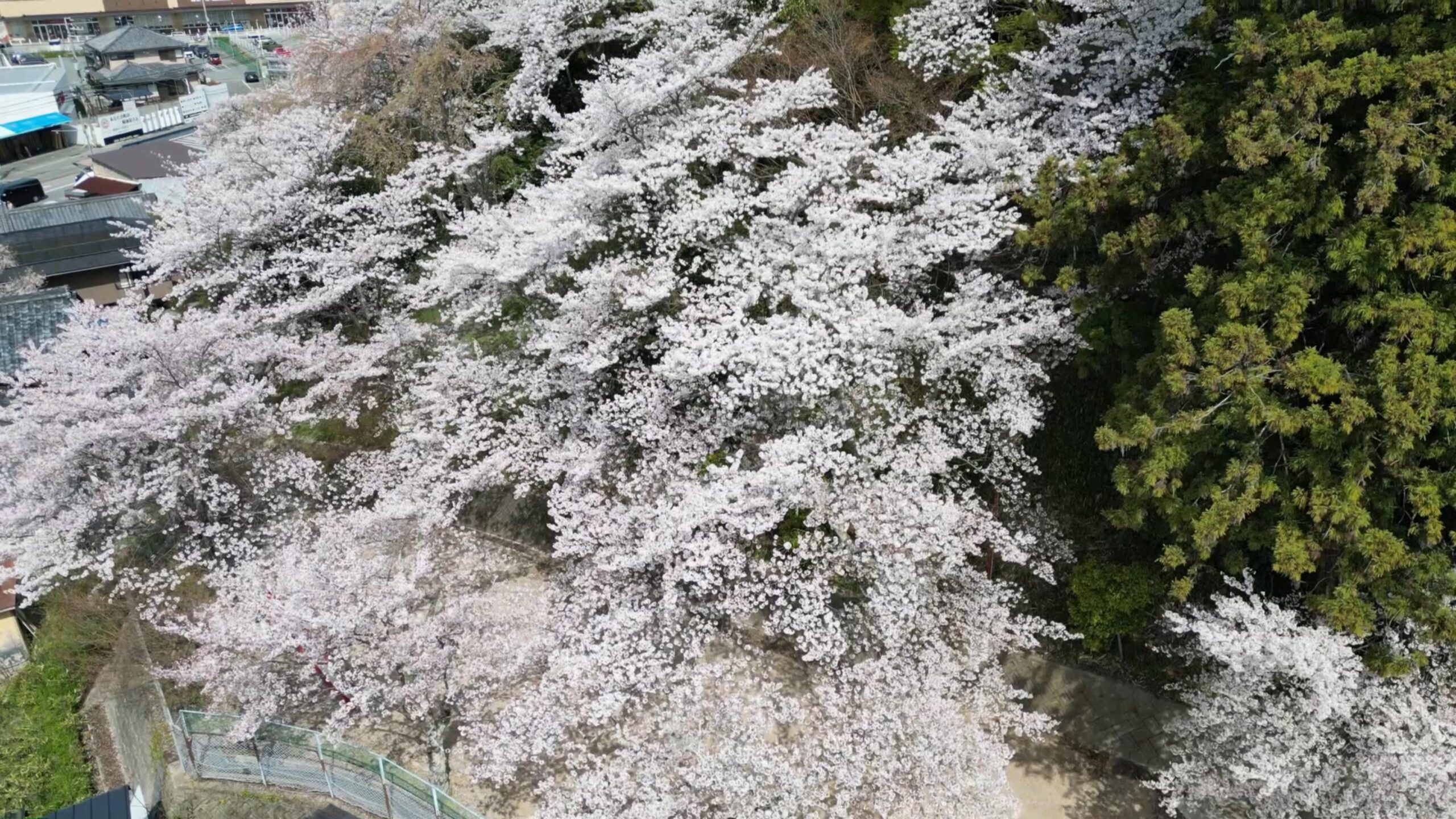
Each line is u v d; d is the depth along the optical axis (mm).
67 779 10789
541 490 12672
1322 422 6457
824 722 8406
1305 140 6828
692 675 8703
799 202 9836
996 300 9414
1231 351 6664
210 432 11945
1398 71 6348
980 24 12016
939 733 7789
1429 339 6117
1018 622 9273
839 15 12117
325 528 10820
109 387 11672
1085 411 10789
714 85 11789
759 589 8789
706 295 10094
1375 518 6801
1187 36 9125
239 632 9031
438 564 10844
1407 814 6883
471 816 8305
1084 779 9258
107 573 10922
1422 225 6133
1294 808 7406
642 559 8289
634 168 9961
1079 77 10828
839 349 8531
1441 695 7207
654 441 9922
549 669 9484
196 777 9805
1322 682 6750
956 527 8727
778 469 8172
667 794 7840
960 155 10180
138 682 11086
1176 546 7555
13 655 12336
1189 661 8820
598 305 9875
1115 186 8391
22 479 10914
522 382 11055
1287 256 6906
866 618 8883
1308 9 7316
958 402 9516
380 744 10180
